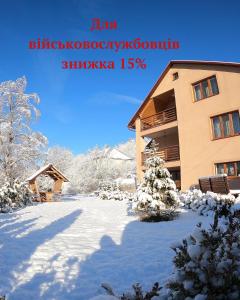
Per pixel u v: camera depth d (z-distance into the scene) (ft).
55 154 166.20
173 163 67.67
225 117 59.47
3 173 82.48
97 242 22.94
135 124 80.59
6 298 12.82
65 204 61.26
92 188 142.10
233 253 8.54
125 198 72.28
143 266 16.69
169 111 79.41
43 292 13.51
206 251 8.41
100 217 37.96
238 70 58.13
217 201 33.30
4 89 89.51
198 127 63.31
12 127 87.25
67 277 15.31
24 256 19.11
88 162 154.20
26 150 86.58
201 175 60.90
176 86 70.23
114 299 8.52
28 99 91.86
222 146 58.39
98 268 16.65
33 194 67.46
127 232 26.76
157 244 21.61
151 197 33.91
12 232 27.68
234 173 56.44
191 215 34.86
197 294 7.98
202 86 64.85
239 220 9.77
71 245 21.98
